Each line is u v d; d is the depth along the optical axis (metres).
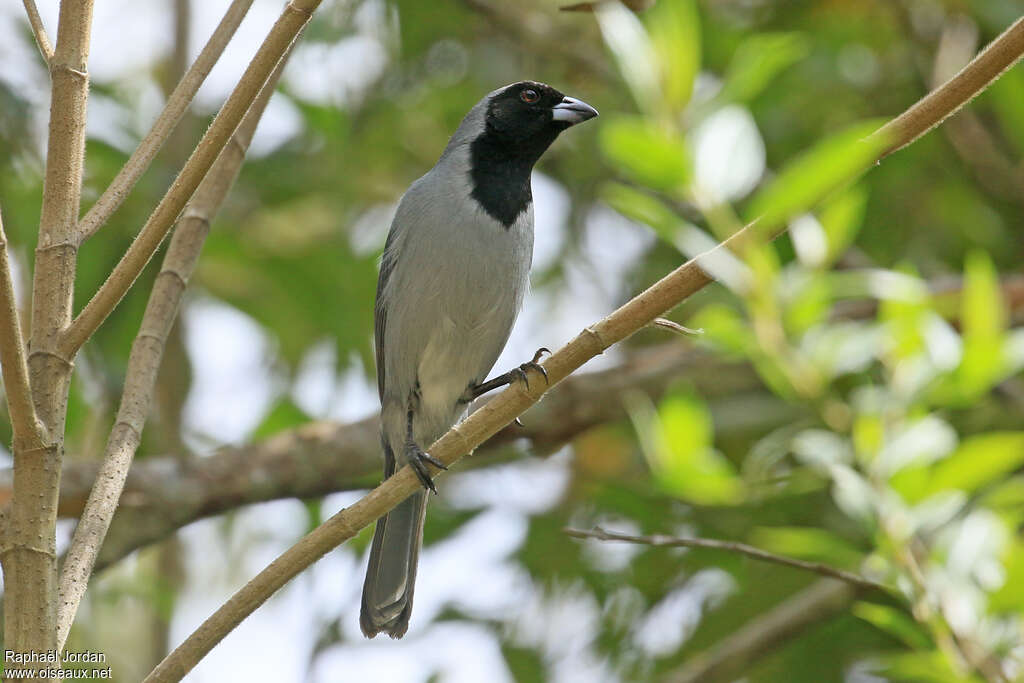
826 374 8.05
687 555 11.70
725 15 13.74
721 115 8.03
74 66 5.37
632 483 11.57
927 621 7.46
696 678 10.31
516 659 11.78
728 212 7.84
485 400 12.64
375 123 13.72
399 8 13.75
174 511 9.87
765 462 9.43
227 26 5.68
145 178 12.50
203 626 5.42
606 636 12.02
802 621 10.28
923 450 7.67
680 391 8.54
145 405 6.19
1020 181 13.08
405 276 9.80
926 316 7.97
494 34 14.16
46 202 5.37
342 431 10.45
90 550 5.43
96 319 5.24
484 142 10.05
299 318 14.34
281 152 13.45
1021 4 12.55
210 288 14.14
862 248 13.23
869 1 13.48
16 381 4.88
